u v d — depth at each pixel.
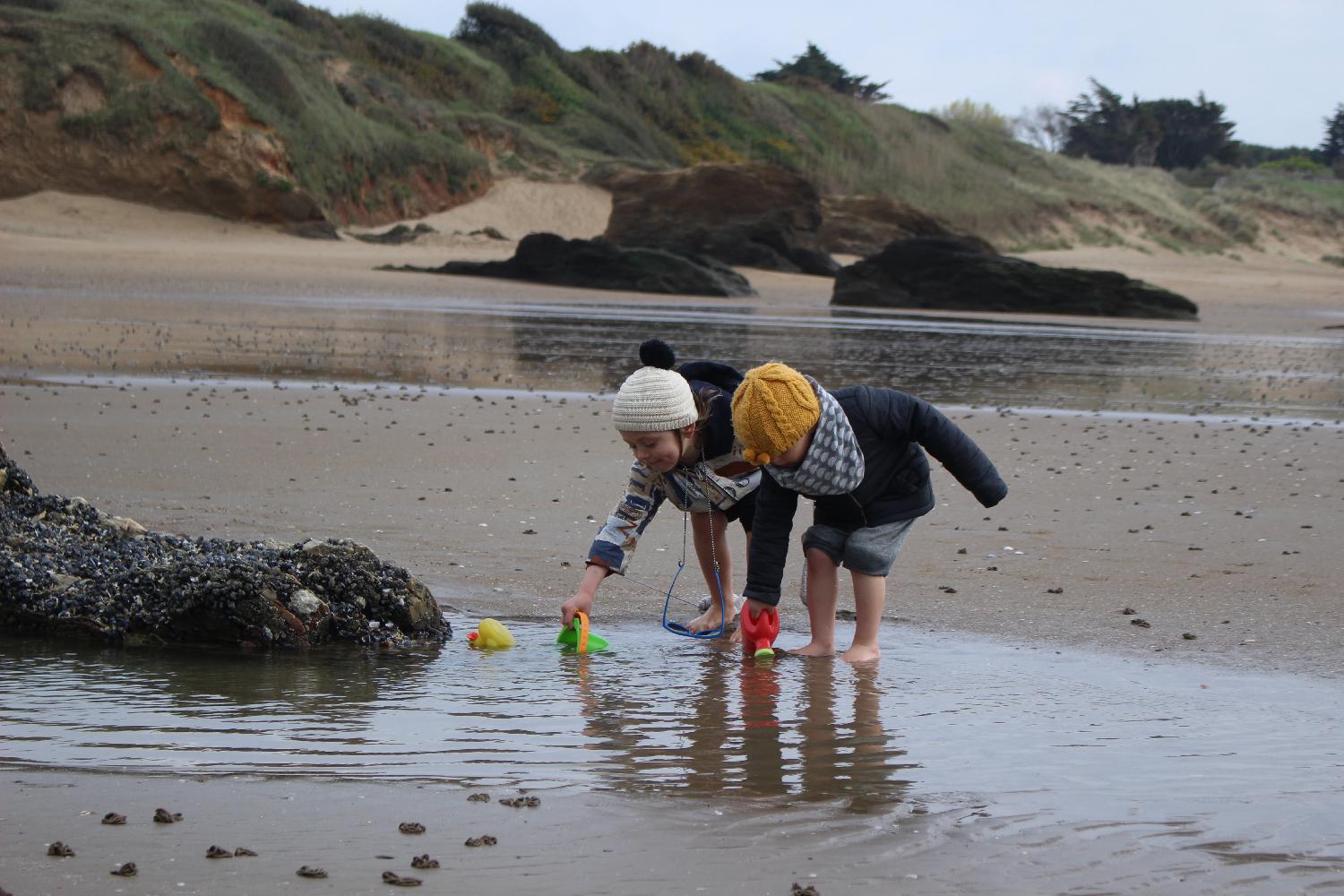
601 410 10.58
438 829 2.38
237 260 37.28
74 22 48.19
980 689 3.59
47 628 4.15
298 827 2.37
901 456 4.13
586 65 71.94
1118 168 91.62
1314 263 79.75
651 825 2.42
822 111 79.88
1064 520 6.36
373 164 53.34
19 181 45.28
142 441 8.02
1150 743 3.06
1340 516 6.51
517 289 35.16
